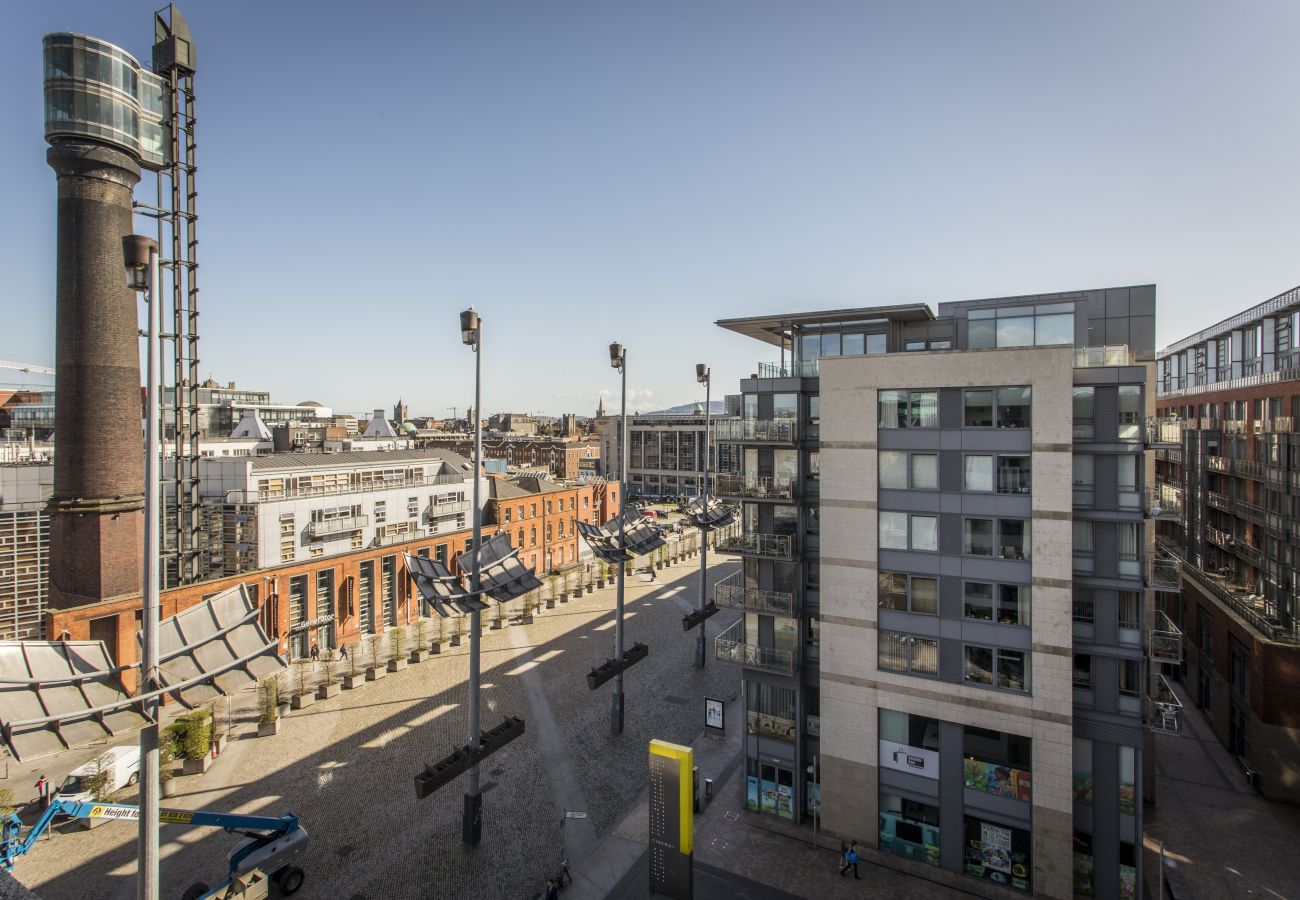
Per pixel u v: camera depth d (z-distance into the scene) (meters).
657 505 125.56
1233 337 44.06
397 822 24.98
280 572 41.91
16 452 48.44
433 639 46.00
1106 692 20.75
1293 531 30.52
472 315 22.64
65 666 12.86
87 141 35.25
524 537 65.38
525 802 26.41
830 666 23.98
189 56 41.00
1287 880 22.48
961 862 22.09
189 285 41.78
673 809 20.98
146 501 12.45
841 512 23.62
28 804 26.14
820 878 22.34
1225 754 31.48
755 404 26.44
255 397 128.00
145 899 12.62
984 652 21.69
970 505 21.78
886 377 22.88
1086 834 20.95
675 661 42.81
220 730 30.61
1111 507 20.70
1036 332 23.88
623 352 30.36
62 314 35.47
